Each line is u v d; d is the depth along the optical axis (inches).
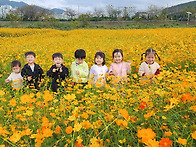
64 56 251.8
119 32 670.5
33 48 337.4
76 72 153.8
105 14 2298.2
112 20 2089.1
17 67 165.3
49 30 930.7
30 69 167.2
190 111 91.0
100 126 81.9
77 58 166.2
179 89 108.3
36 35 710.5
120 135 79.9
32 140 83.4
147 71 167.2
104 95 103.8
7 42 491.2
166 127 79.6
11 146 77.0
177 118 86.2
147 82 131.4
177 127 80.8
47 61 224.1
